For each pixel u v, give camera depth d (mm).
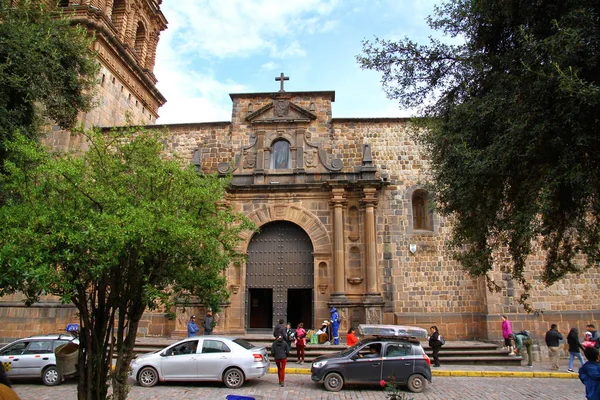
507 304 21469
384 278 22406
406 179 23547
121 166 9852
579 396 12945
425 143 14016
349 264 22578
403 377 13586
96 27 25484
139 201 9516
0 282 7000
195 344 14641
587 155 7055
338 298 21719
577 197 7344
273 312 22719
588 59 6785
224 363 14164
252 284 23109
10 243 6902
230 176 12031
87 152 10195
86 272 7648
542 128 6953
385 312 22062
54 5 16000
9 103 12648
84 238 7230
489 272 21656
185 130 25141
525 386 14453
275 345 14453
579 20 6867
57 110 14336
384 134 24234
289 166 24125
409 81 10359
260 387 14117
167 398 12547
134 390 13617
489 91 8953
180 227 8508
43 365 14758
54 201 8109
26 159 9219
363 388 14078
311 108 24656
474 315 21984
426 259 22609
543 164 7434
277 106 24734
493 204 8484
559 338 17719
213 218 10852
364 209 22906
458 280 22344
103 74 26344
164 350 14625
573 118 6746
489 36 8945
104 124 26250
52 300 21594
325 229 22938
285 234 23594
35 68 12773
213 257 9945
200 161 23984
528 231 7336
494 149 7812
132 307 9039
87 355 8195
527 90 7496
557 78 6578
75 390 13992
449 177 9273
